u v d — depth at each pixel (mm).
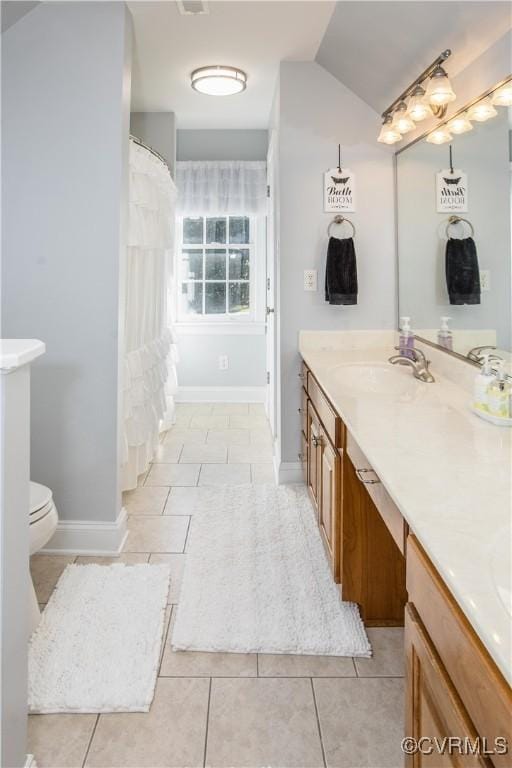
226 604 1877
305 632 1733
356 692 1509
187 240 4801
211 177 4531
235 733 1362
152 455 3352
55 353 2205
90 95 2131
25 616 1193
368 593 1800
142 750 1312
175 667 1598
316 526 2479
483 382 1521
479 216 1827
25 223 2162
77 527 2242
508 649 592
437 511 924
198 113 3914
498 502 960
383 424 1459
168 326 3982
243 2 2236
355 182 2803
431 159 2291
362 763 1279
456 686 738
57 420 2227
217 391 4930
